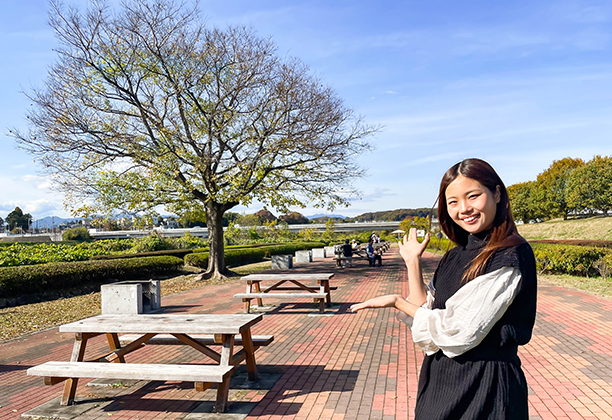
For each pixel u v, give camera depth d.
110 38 14.16
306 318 8.77
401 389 4.63
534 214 66.69
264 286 14.12
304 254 26.31
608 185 53.16
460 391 1.35
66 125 13.82
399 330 7.39
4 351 7.04
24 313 10.33
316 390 4.70
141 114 14.77
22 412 4.43
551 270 14.68
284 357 6.03
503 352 1.36
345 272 18.47
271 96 15.33
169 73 14.57
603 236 42.22
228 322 4.53
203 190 16.50
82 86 14.12
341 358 5.88
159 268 17.59
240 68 14.77
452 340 1.33
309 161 16.23
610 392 4.38
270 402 4.41
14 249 19.08
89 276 14.46
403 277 15.77
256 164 15.52
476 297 1.32
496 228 1.42
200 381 3.89
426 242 1.70
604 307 8.87
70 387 4.54
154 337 5.41
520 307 1.33
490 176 1.42
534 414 3.94
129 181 15.52
